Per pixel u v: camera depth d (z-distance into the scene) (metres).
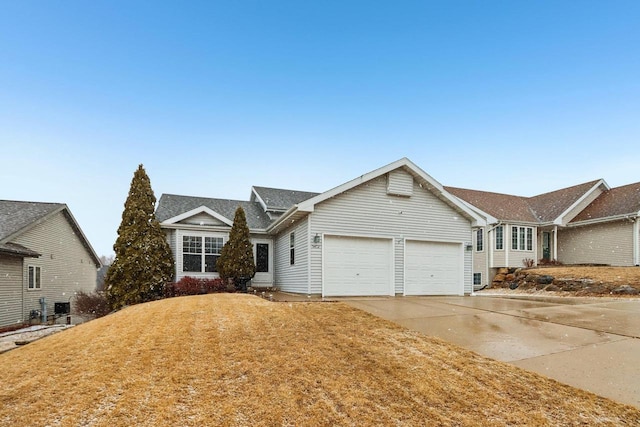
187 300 10.53
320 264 12.62
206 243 16.50
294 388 4.49
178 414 3.90
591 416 3.85
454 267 14.67
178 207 18.38
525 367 5.21
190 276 15.89
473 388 4.49
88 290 25.28
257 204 21.11
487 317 8.64
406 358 5.48
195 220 16.45
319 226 12.74
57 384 4.81
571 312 9.28
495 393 4.36
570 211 21.52
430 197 14.48
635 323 7.85
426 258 14.23
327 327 7.20
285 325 7.28
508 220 20.84
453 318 8.51
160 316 8.27
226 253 15.66
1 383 5.05
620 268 16.56
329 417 3.82
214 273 16.45
